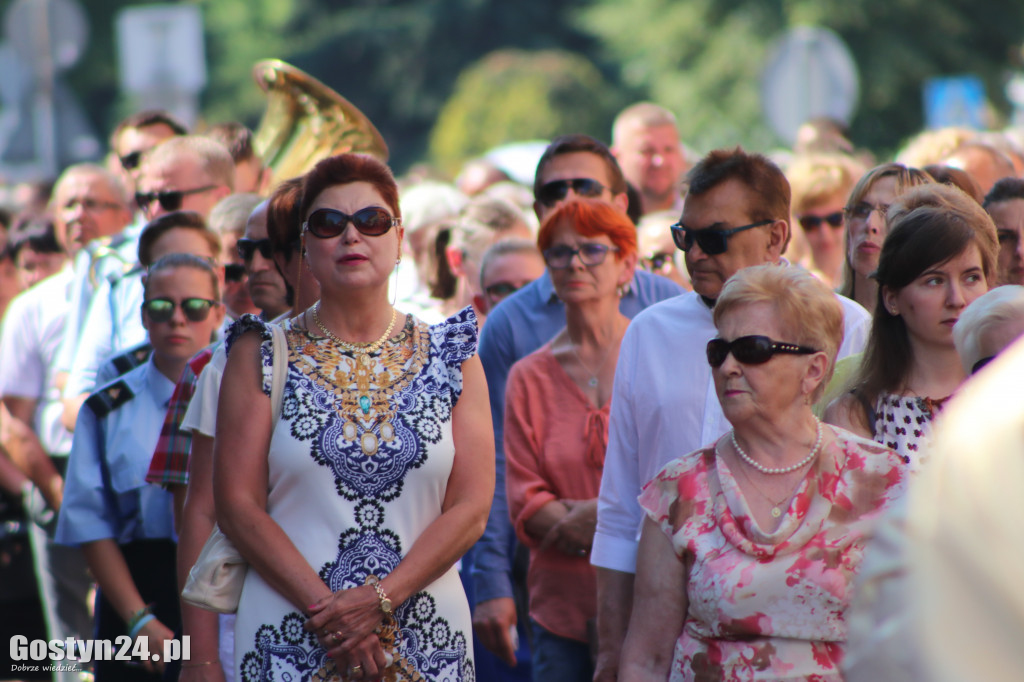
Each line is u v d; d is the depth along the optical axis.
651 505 10.95
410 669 11.29
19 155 42.88
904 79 83.19
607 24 106.56
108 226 25.22
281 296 15.27
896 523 4.80
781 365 10.50
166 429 14.70
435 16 165.00
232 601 11.46
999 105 84.38
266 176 23.61
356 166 11.98
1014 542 4.11
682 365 12.77
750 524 10.31
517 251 19.58
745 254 12.55
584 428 15.40
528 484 15.42
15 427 21.64
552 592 15.15
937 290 11.48
